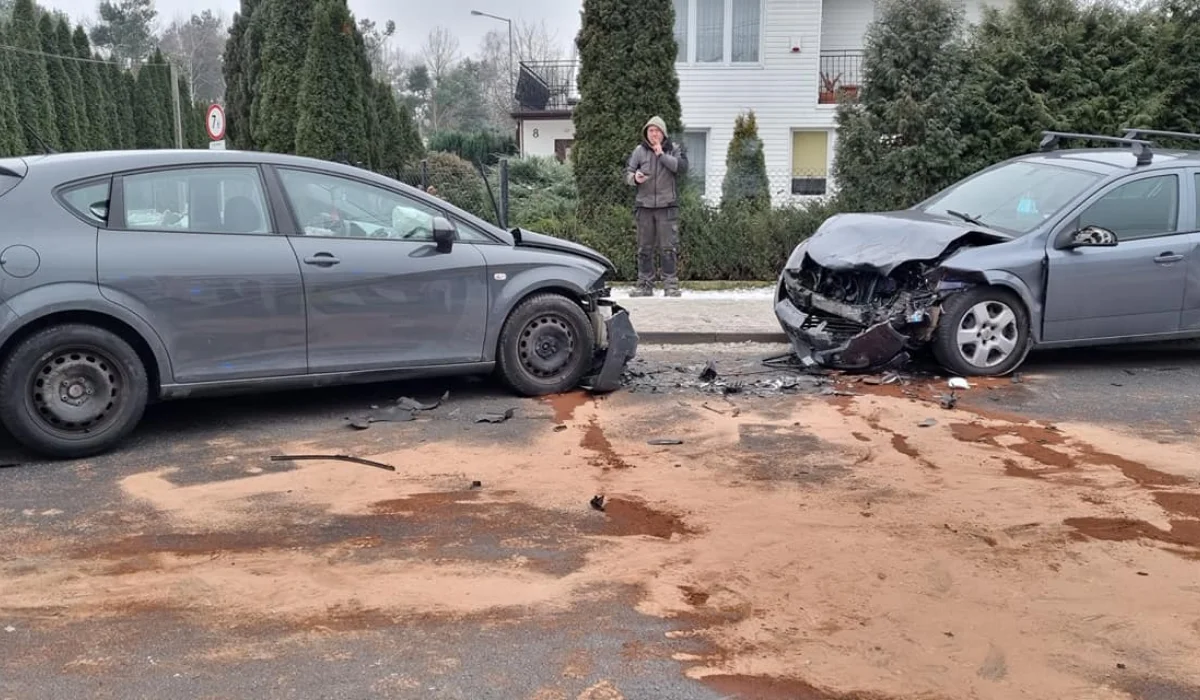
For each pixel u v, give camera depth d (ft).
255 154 21.81
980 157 46.44
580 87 49.62
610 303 26.25
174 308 20.31
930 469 19.31
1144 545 15.62
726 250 45.93
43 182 19.63
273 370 21.54
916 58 45.85
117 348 19.81
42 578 14.30
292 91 64.80
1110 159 29.17
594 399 24.70
